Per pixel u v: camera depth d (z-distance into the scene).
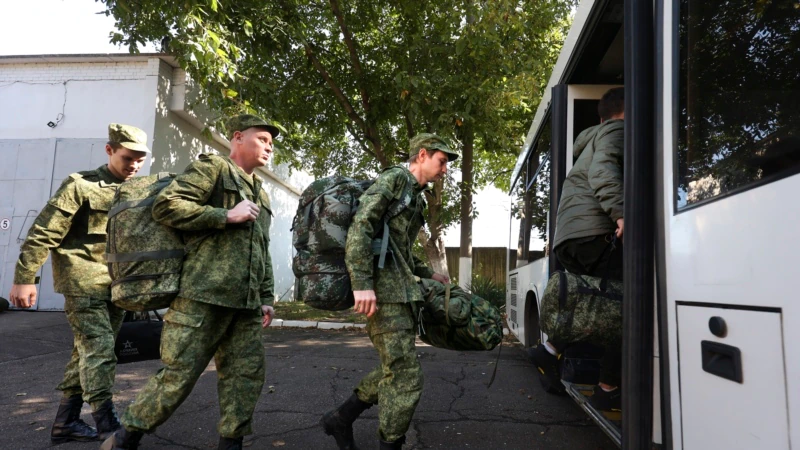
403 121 11.91
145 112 9.60
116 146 3.40
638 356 1.92
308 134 12.28
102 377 3.12
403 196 2.70
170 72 10.09
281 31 8.62
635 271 1.96
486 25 8.67
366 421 3.69
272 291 3.09
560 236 3.02
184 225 2.48
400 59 10.25
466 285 11.05
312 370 5.42
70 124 9.82
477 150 14.06
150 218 2.56
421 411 4.04
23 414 3.88
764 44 1.45
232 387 2.68
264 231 2.94
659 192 1.93
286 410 3.99
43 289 9.43
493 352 6.77
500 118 10.26
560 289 2.97
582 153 3.07
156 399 2.43
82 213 3.25
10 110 9.94
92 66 9.84
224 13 7.73
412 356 2.60
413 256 3.19
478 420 3.82
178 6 6.88
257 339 2.78
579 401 3.14
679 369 1.72
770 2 1.46
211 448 3.20
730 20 1.60
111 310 3.42
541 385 4.84
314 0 10.84
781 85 1.35
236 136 2.90
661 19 2.00
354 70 10.76
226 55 7.47
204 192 2.60
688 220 1.71
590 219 2.88
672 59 1.91
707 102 1.67
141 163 3.51
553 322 2.99
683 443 1.68
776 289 1.26
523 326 5.41
